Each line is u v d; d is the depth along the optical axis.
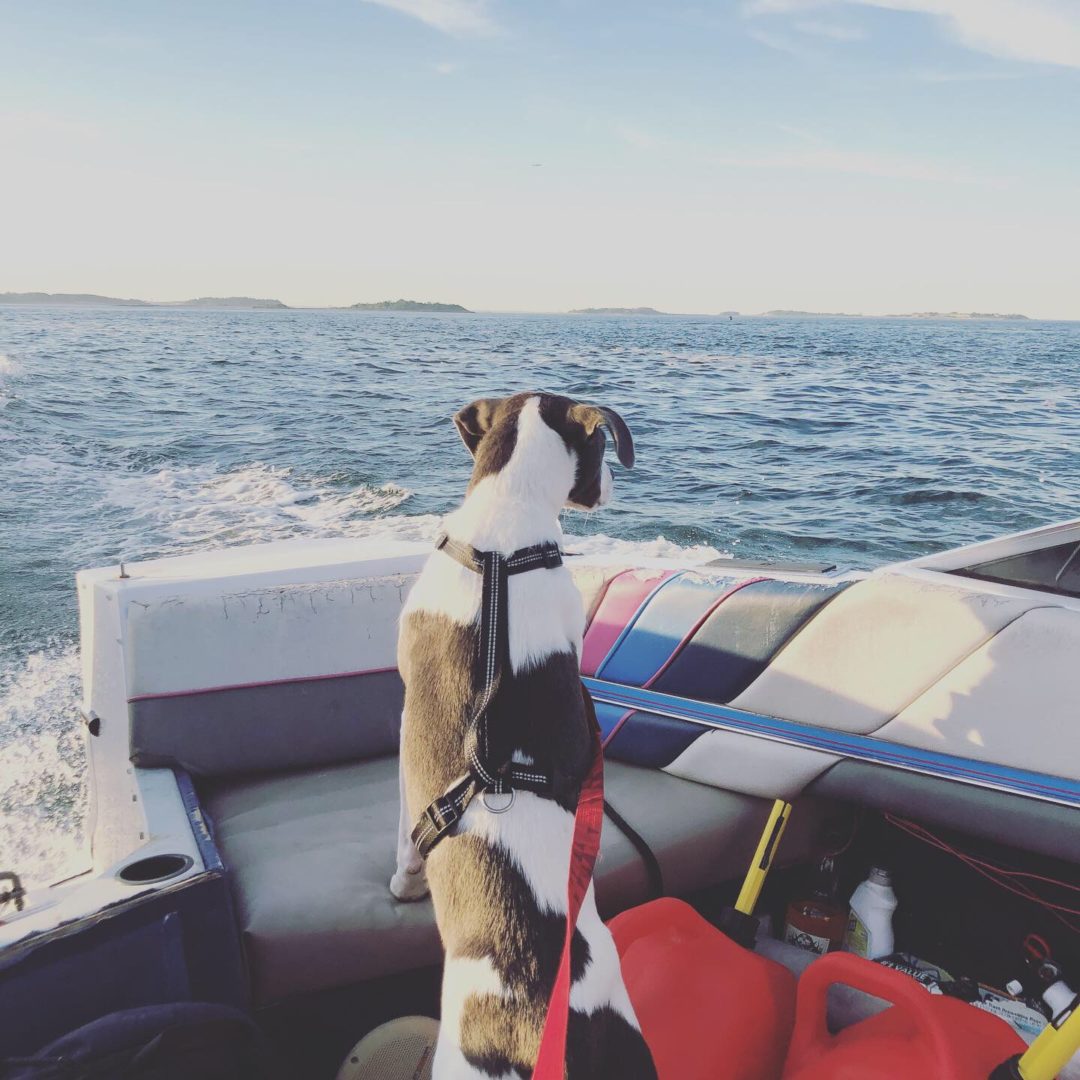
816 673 2.47
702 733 2.66
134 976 1.65
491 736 1.77
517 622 1.91
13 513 9.55
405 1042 1.89
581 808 1.68
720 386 27.48
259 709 2.66
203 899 1.75
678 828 2.46
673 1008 1.92
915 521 10.53
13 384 22.95
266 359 38.88
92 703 2.85
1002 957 2.36
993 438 16.91
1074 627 2.06
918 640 2.30
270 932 1.93
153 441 14.74
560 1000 1.35
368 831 2.38
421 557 3.06
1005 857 2.35
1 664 5.84
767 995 1.97
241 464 12.88
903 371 36.88
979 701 2.20
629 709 2.82
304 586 2.77
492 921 1.60
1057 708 2.09
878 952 2.39
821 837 2.63
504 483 2.11
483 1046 1.48
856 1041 1.81
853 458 14.55
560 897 1.63
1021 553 2.35
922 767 2.30
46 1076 1.38
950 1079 1.63
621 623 2.90
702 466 13.69
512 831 1.70
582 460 2.24
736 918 2.25
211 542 8.52
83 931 1.60
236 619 2.66
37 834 4.04
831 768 2.44
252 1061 1.63
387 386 26.02
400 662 2.06
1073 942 2.27
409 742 1.94
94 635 2.76
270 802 2.54
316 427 16.86
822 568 2.79
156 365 33.53
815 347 60.56
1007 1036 1.76
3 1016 1.52
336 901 2.03
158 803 2.29
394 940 2.01
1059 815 2.10
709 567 2.96
